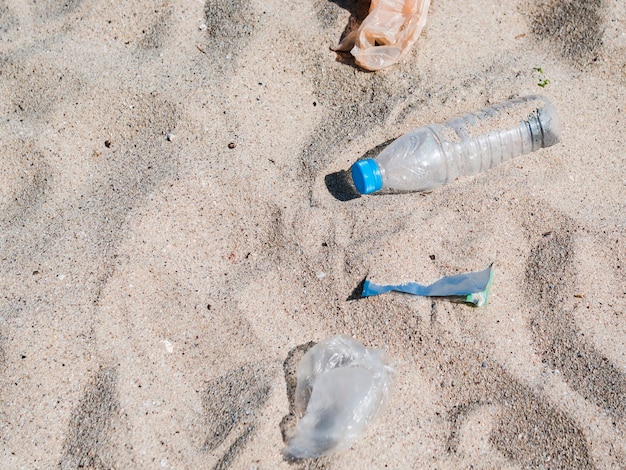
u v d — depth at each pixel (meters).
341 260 0.74
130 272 0.73
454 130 0.79
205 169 0.78
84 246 0.74
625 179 0.81
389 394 0.68
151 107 0.82
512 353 0.71
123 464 0.65
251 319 0.72
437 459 0.66
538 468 0.66
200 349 0.70
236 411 0.67
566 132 0.83
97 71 0.83
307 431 0.66
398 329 0.72
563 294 0.73
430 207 0.77
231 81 0.83
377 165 0.75
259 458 0.65
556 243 0.76
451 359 0.71
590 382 0.70
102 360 0.69
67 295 0.71
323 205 0.77
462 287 0.73
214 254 0.75
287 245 0.75
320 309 0.73
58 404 0.67
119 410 0.67
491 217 0.77
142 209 0.76
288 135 0.81
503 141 0.80
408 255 0.74
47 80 0.83
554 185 0.79
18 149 0.79
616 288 0.74
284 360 0.70
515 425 0.68
